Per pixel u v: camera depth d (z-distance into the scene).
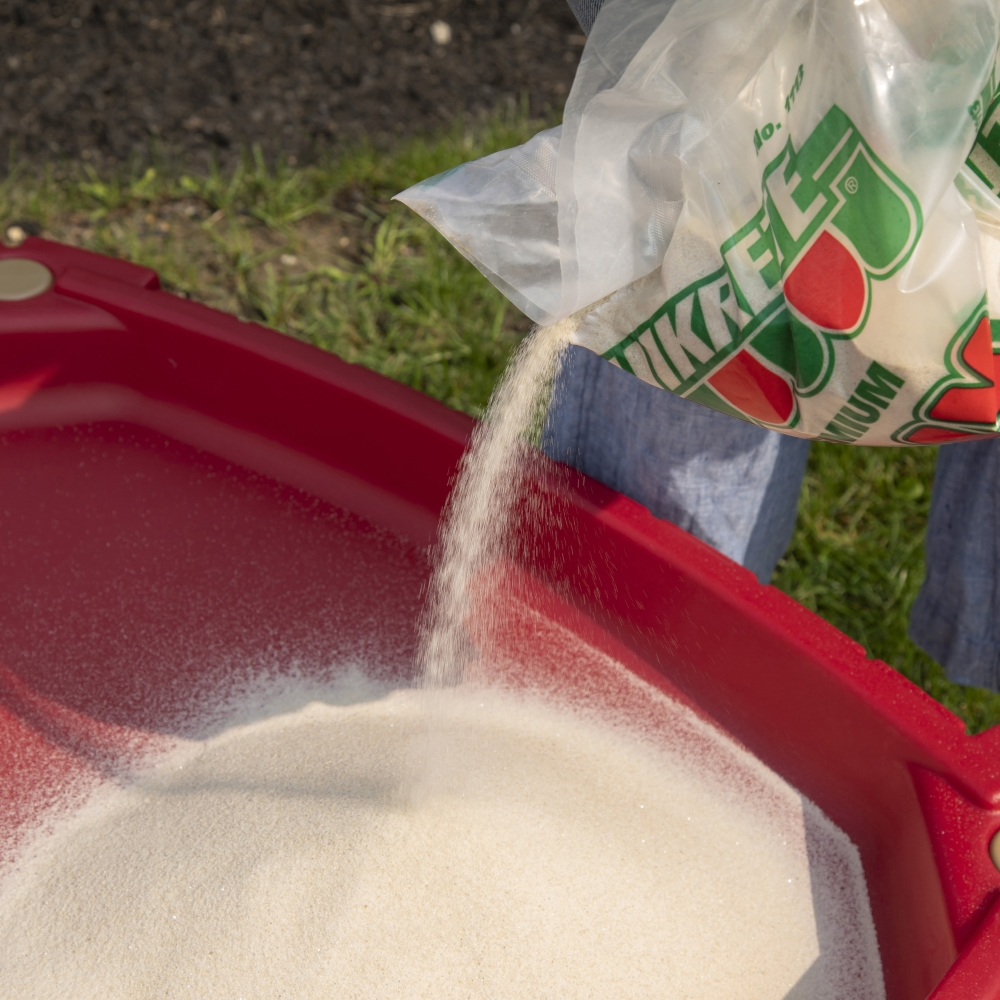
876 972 1.16
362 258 2.58
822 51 0.89
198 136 2.88
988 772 1.16
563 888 1.23
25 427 1.69
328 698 1.42
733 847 1.28
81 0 3.20
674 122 0.94
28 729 1.35
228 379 1.65
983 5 0.87
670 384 1.07
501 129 2.90
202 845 1.24
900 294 0.90
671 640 1.42
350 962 1.15
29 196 2.64
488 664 1.45
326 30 3.23
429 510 1.60
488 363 2.34
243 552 1.57
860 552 2.07
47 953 1.15
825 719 1.28
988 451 1.39
